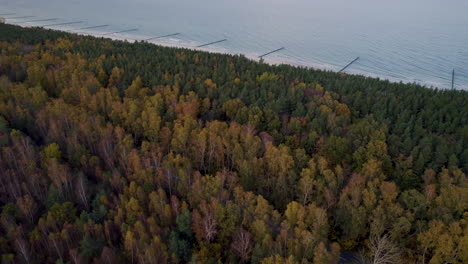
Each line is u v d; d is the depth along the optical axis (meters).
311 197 51.59
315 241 41.41
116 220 44.97
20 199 46.78
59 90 83.94
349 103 81.75
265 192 55.88
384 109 74.94
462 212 45.44
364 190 47.81
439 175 53.53
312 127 66.88
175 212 47.09
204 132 60.69
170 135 64.56
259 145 59.53
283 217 46.94
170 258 41.12
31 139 67.88
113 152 60.72
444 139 62.12
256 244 40.47
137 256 40.50
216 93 82.56
